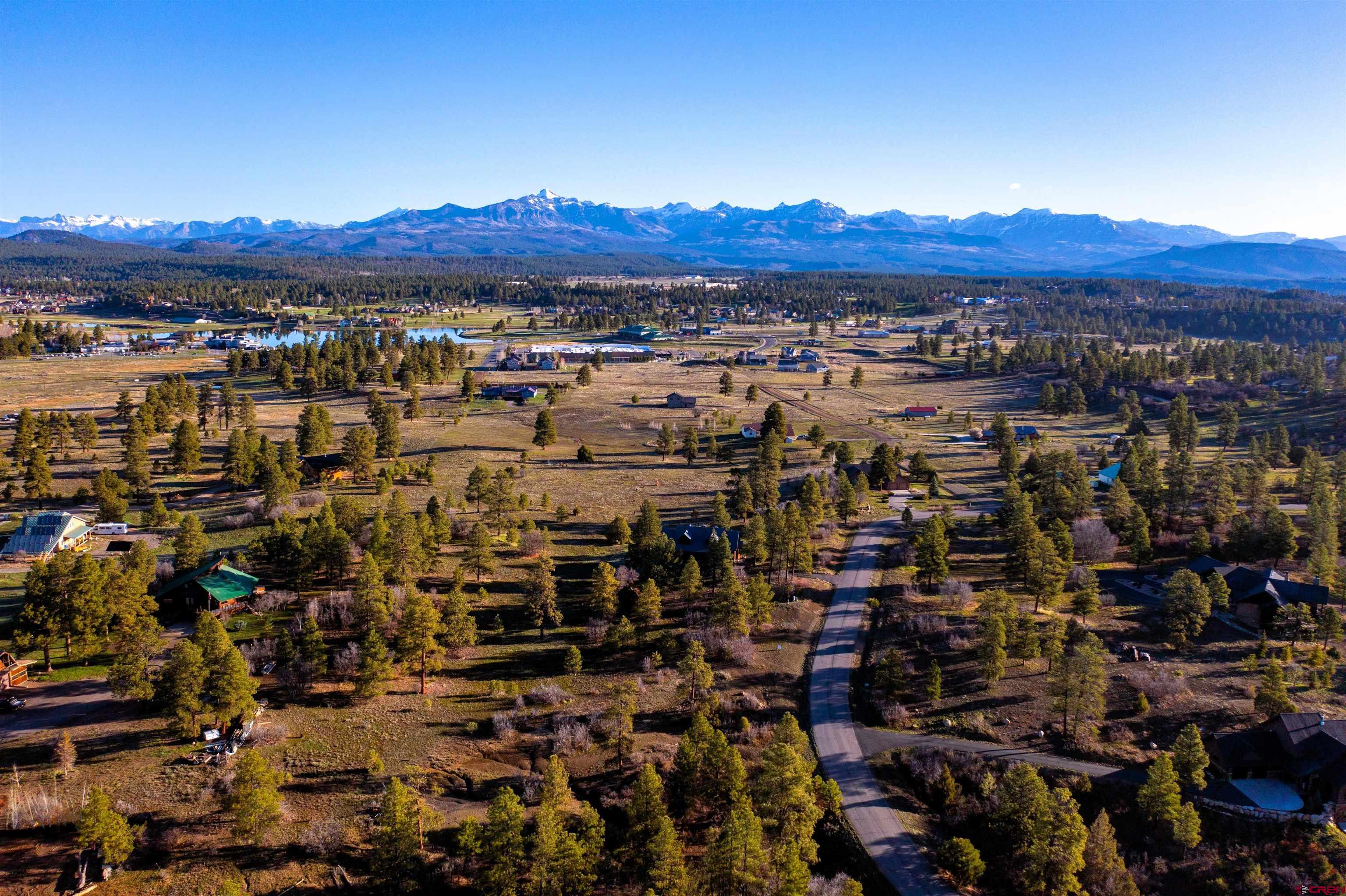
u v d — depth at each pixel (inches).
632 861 2326.5
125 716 2785.4
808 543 4138.8
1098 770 2751.0
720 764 2536.9
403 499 4564.5
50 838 2230.6
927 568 3998.5
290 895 2119.8
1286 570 4197.8
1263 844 2455.7
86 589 3004.4
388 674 2974.9
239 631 3371.1
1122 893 2268.7
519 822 2186.3
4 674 2915.8
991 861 2438.5
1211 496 4948.3
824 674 3326.8
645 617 3580.2
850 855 2409.0
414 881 2177.7
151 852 2218.3
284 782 2517.2
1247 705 3024.1
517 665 3316.9
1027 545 3882.9
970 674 3299.7
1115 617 3742.6
